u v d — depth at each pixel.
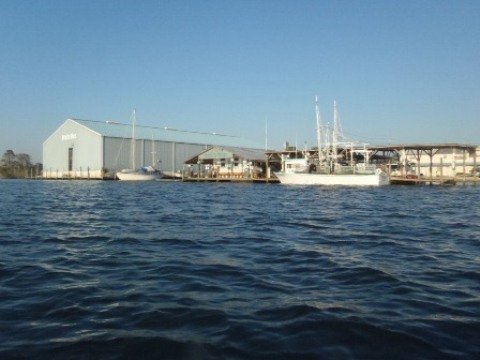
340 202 33.84
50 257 11.67
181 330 6.25
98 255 11.96
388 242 14.41
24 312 7.05
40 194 46.28
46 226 18.50
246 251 12.70
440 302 7.63
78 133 99.81
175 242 14.30
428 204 32.00
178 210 26.88
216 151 89.00
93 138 96.88
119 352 5.52
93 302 7.61
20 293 8.18
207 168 91.81
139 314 6.95
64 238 15.05
